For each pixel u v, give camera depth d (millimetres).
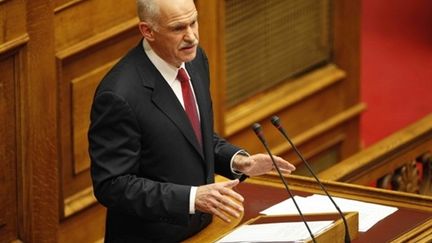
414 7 29500
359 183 15078
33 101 13641
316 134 19969
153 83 10875
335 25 20219
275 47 19266
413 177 16016
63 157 15438
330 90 20312
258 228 10789
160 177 10961
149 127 10812
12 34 13227
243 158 11422
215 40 17844
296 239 10320
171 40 10578
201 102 11297
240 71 18703
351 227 10789
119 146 10688
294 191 12070
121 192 10617
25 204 13836
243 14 18531
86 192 15867
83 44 15328
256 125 10750
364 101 24203
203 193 10492
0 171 13523
